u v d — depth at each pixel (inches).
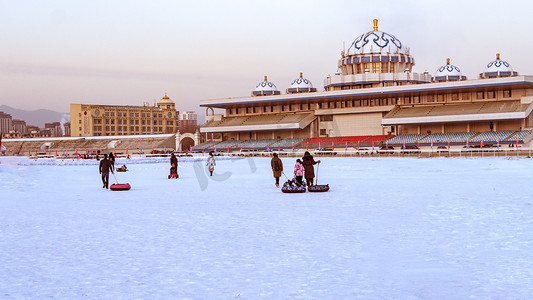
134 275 414.6
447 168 1908.2
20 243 554.9
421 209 765.9
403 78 4222.4
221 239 560.1
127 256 483.8
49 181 1612.9
